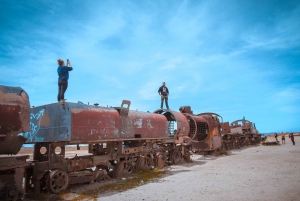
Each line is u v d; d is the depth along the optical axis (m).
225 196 6.39
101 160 8.84
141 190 7.34
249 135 33.88
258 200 5.93
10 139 5.46
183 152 14.83
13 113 5.50
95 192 7.12
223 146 22.50
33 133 8.79
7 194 5.32
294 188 7.03
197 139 20.17
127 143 11.60
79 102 8.48
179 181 8.66
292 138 29.70
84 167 8.17
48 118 8.19
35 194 6.86
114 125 9.07
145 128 11.02
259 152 20.56
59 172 7.19
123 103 9.76
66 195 6.83
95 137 8.13
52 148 7.38
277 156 16.25
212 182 8.30
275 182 7.93
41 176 6.99
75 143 7.59
